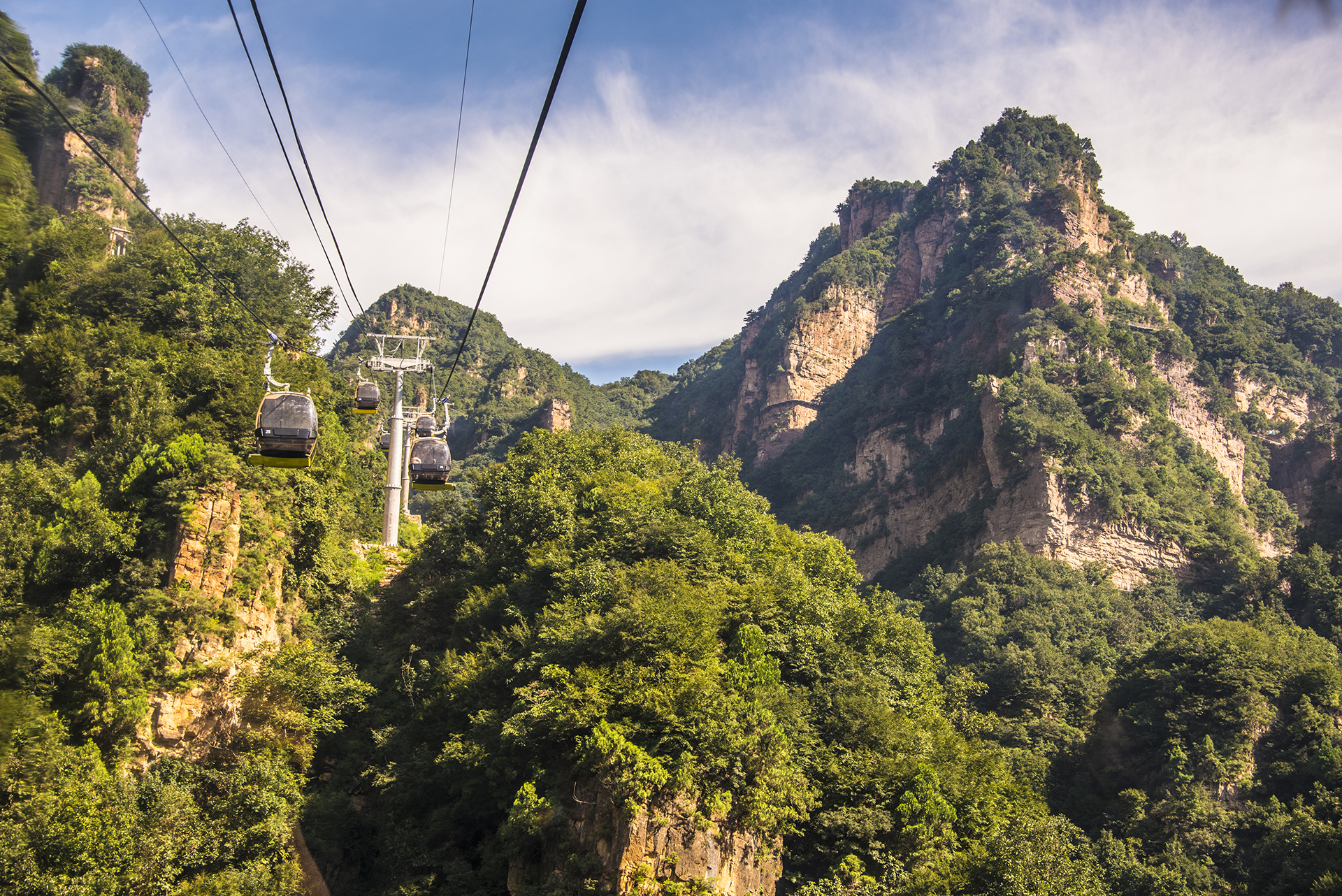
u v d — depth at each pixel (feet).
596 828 131.85
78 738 137.80
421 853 151.74
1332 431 577.02
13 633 115.65
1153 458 498.28
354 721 177.68
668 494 219.61
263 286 251.39
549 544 191.72
